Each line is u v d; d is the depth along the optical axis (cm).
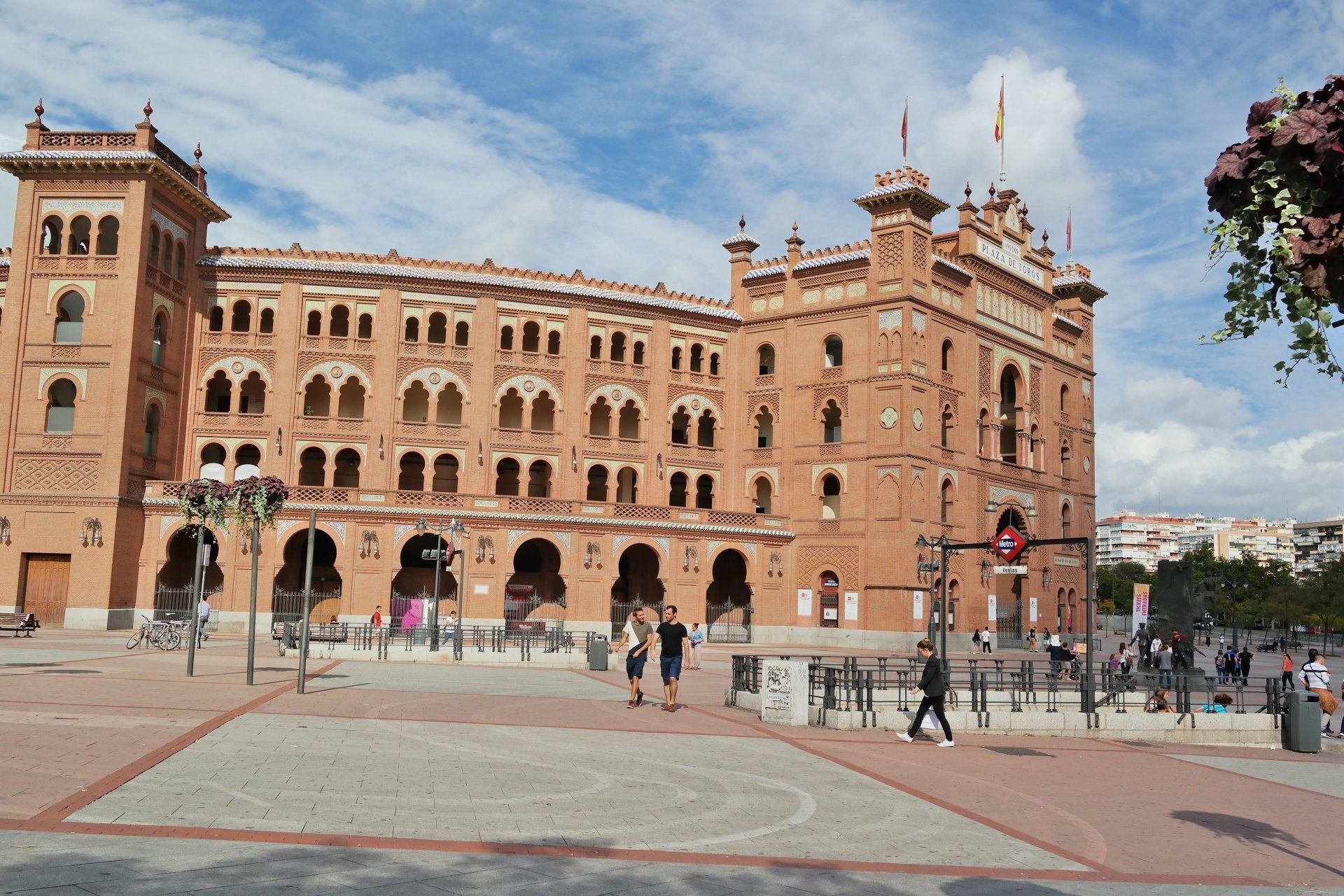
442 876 995
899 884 1073
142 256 5366
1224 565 13825
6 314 5306
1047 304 7450
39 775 1326
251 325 5881
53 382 5291
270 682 2709
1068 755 2128
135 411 5344
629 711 2442
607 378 6306
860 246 6325
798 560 6309
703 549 6178
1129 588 16800
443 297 6056
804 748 2005
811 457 6322
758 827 1301
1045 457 7312
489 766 1606
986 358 6744
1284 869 1240
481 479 5969
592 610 5872
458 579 4238
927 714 2344
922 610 5903
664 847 1173
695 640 4988
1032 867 1182
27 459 5209
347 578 5481
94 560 5122
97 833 1068
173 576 5769
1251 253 809
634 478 6638
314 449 6019
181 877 932
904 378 5962
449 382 6009
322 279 5912
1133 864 1227
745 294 6762
